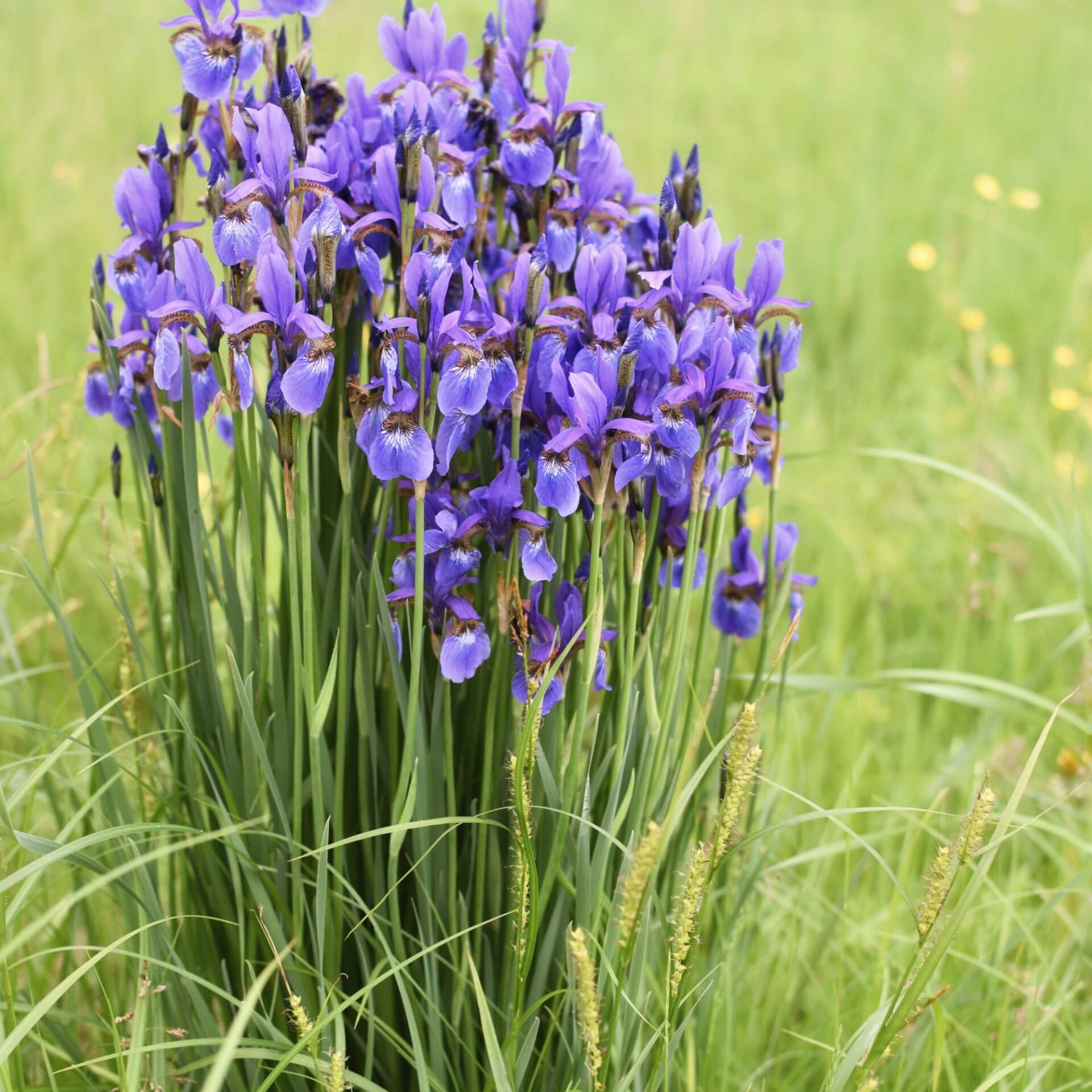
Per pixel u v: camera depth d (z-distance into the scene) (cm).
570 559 232
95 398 238
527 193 232
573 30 808
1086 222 561
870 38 858
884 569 339
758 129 663
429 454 221
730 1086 244
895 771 279
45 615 261
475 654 226
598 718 235
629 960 219
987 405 409
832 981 253
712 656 288
